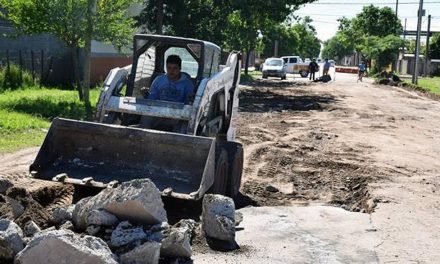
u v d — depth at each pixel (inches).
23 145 507.2
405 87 1706.4
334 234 301.4
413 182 456.4
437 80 2215.8
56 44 1127.6
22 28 800.3
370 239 296.2
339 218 333.4
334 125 780.0
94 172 314.2
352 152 588.7
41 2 765.3
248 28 1653.5
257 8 1226.0
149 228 242.8
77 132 317.7
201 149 304.5
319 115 897.5
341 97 1254.3
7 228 222.7
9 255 217.6
